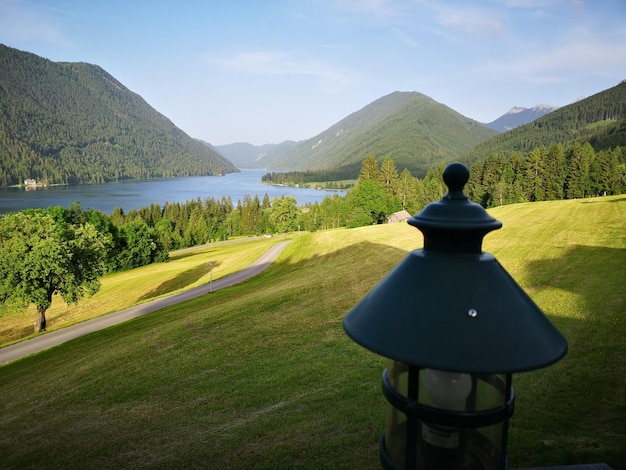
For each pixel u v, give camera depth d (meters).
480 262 1.81
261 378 11.63
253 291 26.92
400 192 86.88
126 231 66.94
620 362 8.23
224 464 7.22
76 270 32.72
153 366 14.39
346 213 73.25
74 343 23.25
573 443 5.76
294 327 16.20
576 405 6.90
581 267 16.78
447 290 1.70
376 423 7.80
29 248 30.88
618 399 6.90
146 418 10.27
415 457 1.76
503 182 75.69
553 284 14.99
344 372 10.99
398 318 1.69
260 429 8.36
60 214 57.38
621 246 19.34
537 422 6.51
